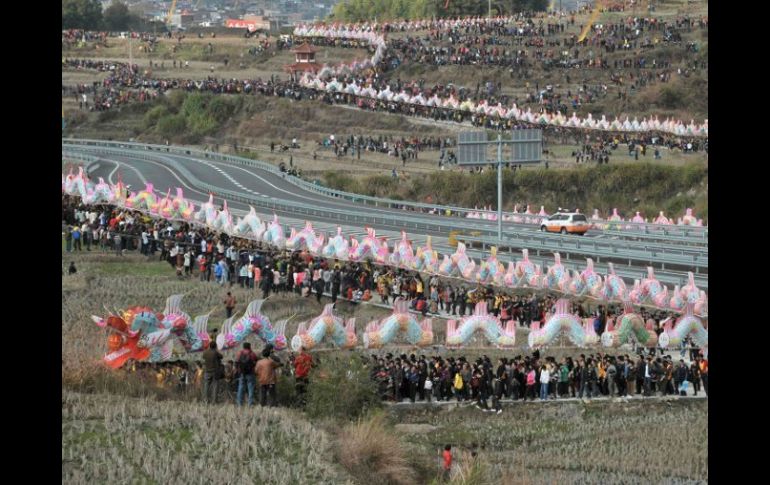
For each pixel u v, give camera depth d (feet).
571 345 353.72
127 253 462.60
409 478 212.23
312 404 246.06
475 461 221.87
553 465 244.42
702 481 236.43
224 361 283.79
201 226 499.92
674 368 308.81
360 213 631.15
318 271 394.73
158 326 255.09
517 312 375.04
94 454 189.16
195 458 194.08
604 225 615.57
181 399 235.20
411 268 428.97
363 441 213.66
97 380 236.84
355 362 258.98
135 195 522.47
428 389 288.71
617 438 267.80
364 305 393.50
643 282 390.83
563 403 295.69
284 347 284.61
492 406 288.71
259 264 409.28
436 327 365.61
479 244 517.96
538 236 518.37
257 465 192.95
